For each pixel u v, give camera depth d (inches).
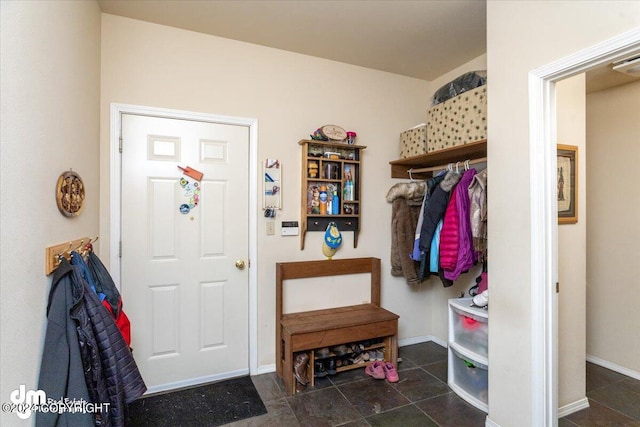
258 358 100.0
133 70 86.1
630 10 48.7
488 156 74.0
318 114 108.6
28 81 41.9
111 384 49.3
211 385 92.9
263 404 83.6
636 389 91.6
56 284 46.2
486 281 94.0
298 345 88.7
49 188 48.6
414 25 89.7
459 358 88.8
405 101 123.8
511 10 67.8
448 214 89.8
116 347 51.2
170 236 90.7
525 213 65.5
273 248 102.1
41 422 42.2
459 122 90.5
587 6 54.3
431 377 98.0
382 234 119.7
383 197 120.0
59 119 53.4
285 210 103.8
